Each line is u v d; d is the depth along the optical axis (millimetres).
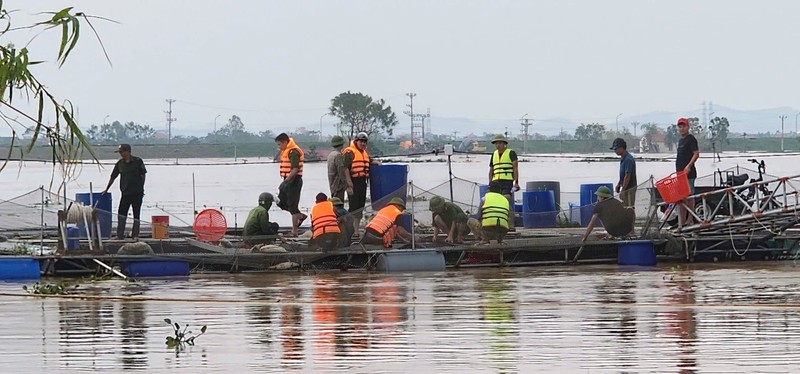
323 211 57875
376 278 54000
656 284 49719
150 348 32312
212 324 37438
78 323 37844
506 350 31219
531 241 60531
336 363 29469
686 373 27453
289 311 40875
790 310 39594
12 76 15805
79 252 55500
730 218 60875
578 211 73000
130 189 63906
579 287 48719
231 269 57531
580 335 33938
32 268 54344
